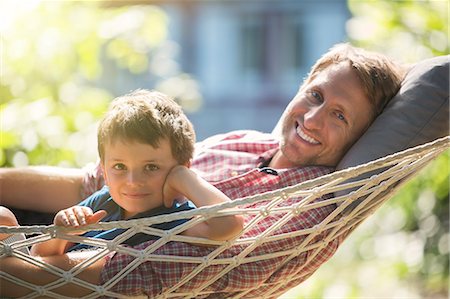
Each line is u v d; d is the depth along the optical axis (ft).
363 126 9.05
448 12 17.33
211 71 37.91
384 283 18.44
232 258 7.42
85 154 15.52
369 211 8.46
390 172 7.83
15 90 16.51
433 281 18.67
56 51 17.06
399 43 17.67
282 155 9.27
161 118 7.66
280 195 7.20
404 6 17.61
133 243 7.70
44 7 17.06
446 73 9.02
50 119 15.37
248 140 9.69
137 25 19.19
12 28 16.53
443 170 18.26
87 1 18.31
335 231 8.02
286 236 7.59
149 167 7.66
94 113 16.33
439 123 8.89
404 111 8.89
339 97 8.95
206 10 37.50
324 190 7.50
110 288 7.19
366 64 9.07
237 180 8.76
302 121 9.10
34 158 15.03
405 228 19.56
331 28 37.45
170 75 24.06
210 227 7.29
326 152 9.02
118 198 7.73
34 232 6.79
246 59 38.04
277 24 37.86
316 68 9.41
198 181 7.60
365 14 18.07
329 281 17.94
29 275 7.11
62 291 7.22
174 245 7.43
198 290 7.47
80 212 6.95
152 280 7.29
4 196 9.46
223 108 38.09
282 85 38.09
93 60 18.10
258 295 8.05
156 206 7.77
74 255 7.30
